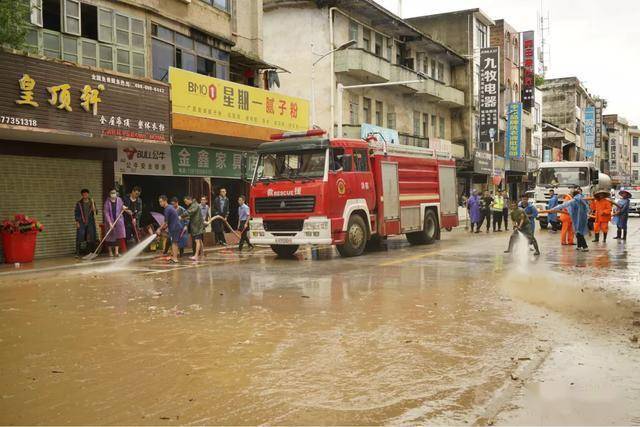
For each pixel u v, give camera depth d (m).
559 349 6.32
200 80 19.17
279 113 23.33
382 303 9.05
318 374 5.50
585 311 8.37
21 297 9.76
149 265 14.38
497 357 6.05
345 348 6.42
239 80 24.66
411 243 20.05
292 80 32.81
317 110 32.34
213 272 12.90
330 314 8.23
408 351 6.29
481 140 46.78
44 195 16.19
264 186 15.78
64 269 13.62
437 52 43.44
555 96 79.62
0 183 15.13
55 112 14.27
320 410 4.59
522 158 56.03
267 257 16.19
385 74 34.53
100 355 6.18
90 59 16.59
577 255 15.97
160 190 21.16
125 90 16.11
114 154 18.17
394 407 4.65
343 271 12.89
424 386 5.15
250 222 16.03
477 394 4.95
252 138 21.69
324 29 32.22
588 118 86.50
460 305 8.87
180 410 4.60
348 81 33.28
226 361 5.93
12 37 13.26
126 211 16.42
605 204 20.00
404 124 39.84
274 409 4.61
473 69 47.31
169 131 17.50
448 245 19.52
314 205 15.03
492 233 26.02
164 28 19.19
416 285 10.84
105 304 9.07
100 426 4.29
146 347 6.50
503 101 54.53
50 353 6.27
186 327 7.46
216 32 22.03
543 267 13.37
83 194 15.95
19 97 13.48
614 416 4.39
